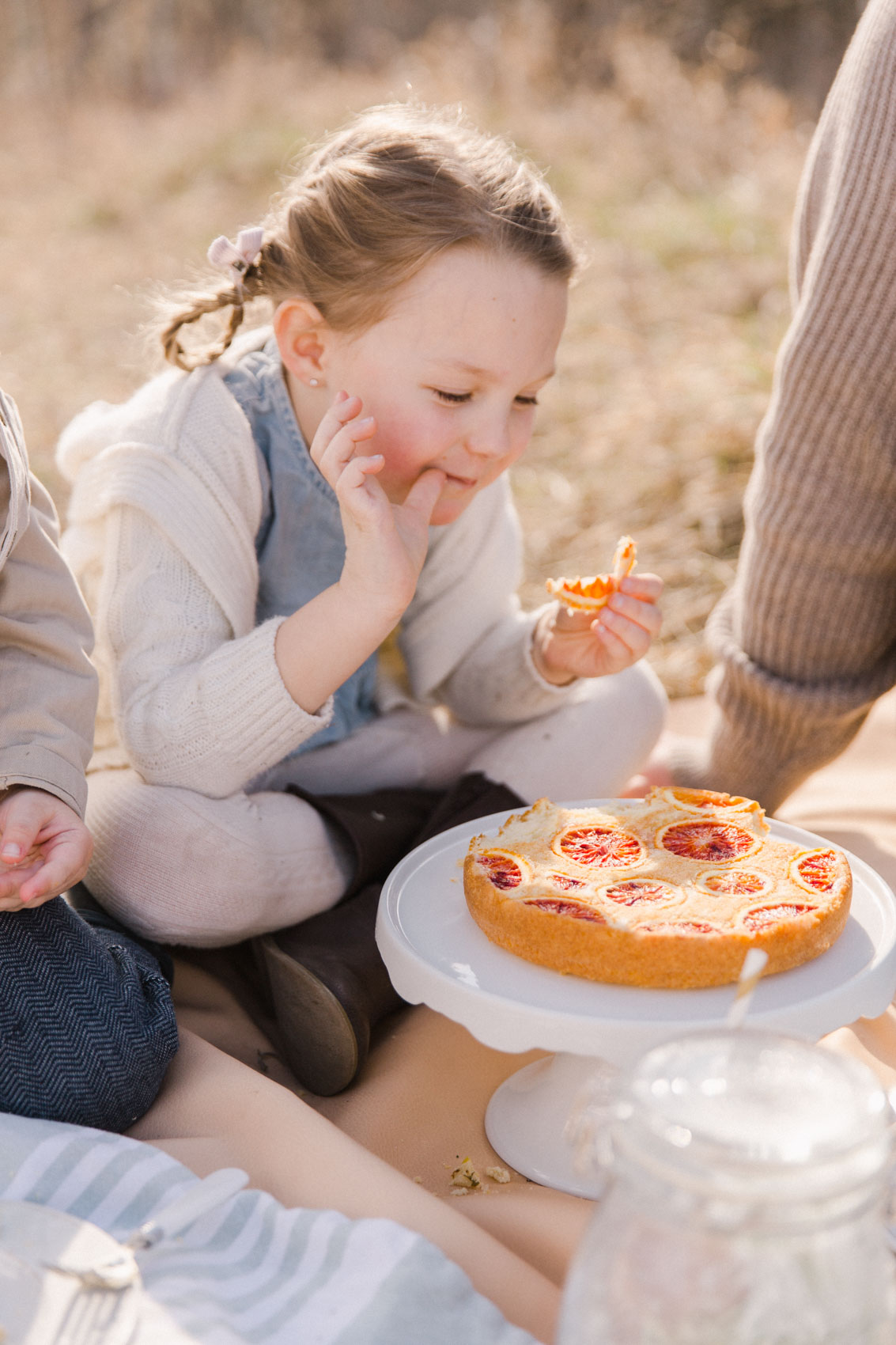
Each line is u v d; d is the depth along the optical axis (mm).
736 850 1069
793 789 1614
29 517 1111
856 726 1566
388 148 1270
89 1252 773
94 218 5344
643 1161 582
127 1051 1022
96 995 1038
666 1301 582
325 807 1348
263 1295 792
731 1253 575
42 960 1038
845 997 909
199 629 1290
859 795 1786
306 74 6930
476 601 1563
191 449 1310
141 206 5375
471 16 7836
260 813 1289
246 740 1221
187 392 1348
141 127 6574
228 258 1356
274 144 5656
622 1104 612
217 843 1230
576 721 1522
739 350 3238
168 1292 769
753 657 1522
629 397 3205
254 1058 1237
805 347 1314
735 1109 586
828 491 1362
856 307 1267
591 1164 666
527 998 920
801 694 1478
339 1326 757
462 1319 777
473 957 988
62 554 1322
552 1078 1071
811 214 1421
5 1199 870
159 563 1296
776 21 6477
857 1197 573
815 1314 579
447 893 1104
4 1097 994
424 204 1203
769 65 6434
